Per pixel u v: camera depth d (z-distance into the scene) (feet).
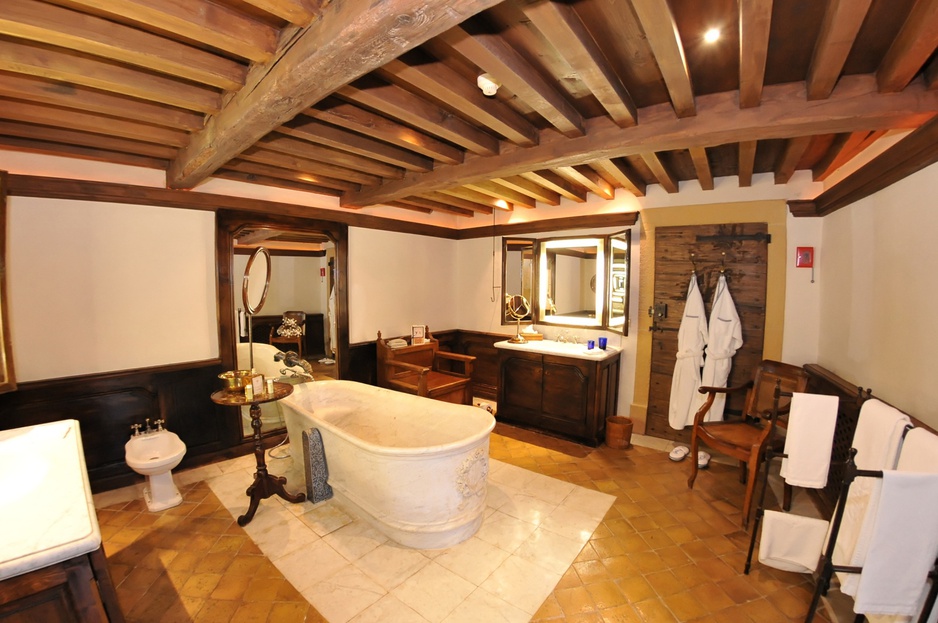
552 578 6.64
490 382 16.61
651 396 12.75
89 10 4.47
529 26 4.81
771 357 10.89
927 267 5.78
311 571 6.79
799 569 6.31
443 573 6.73
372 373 14.47
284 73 4.83
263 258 12.26
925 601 4.42
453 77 5.94
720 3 4.34
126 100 6.42
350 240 13.66
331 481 8.93
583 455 11.43
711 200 11.50
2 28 4.17
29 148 7.96
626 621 5.82
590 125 7.37
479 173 8.91
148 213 9.68
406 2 3.50
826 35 4.40
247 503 8.86
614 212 13.00
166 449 9.09
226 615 5.90
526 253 15.34
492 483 9.77
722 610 6.04
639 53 5.30
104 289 9.20
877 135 7.29
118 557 7.12
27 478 4.34
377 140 8.55
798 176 10.46
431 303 16.52
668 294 12.26
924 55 4.66
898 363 6.49
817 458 6.40
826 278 9.84
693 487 9.64
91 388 9.06
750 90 5.58
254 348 14.33
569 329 14.40
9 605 3.12
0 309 7.51
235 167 9.80
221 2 4.43
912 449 4.84
